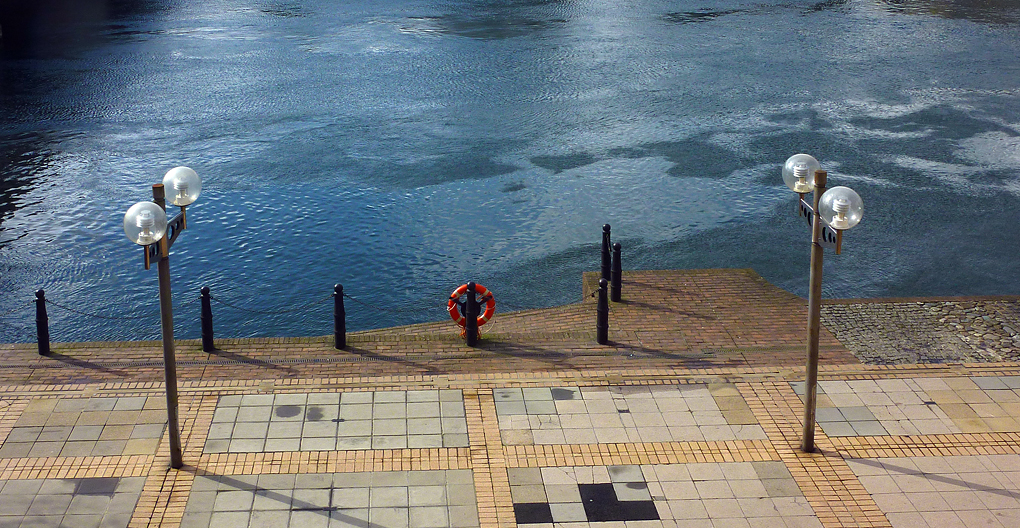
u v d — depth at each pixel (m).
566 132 31.02
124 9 68.88
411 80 40.72
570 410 10.35
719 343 12.43
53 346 12.23
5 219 22.95
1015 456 9.40
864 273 18.67
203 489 8.72
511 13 63.72
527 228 21.72
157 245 8.27
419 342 12.58
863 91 36.69
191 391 10.71
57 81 41.44
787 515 8.42
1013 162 26.33
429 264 19.72
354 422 10.02
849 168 26.00
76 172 27.36
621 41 50.75
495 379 11.17
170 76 42.50
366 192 24.73
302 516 8.34
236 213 23.17
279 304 17.91
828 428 9.98
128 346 12.29
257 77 42.06
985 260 19.25
